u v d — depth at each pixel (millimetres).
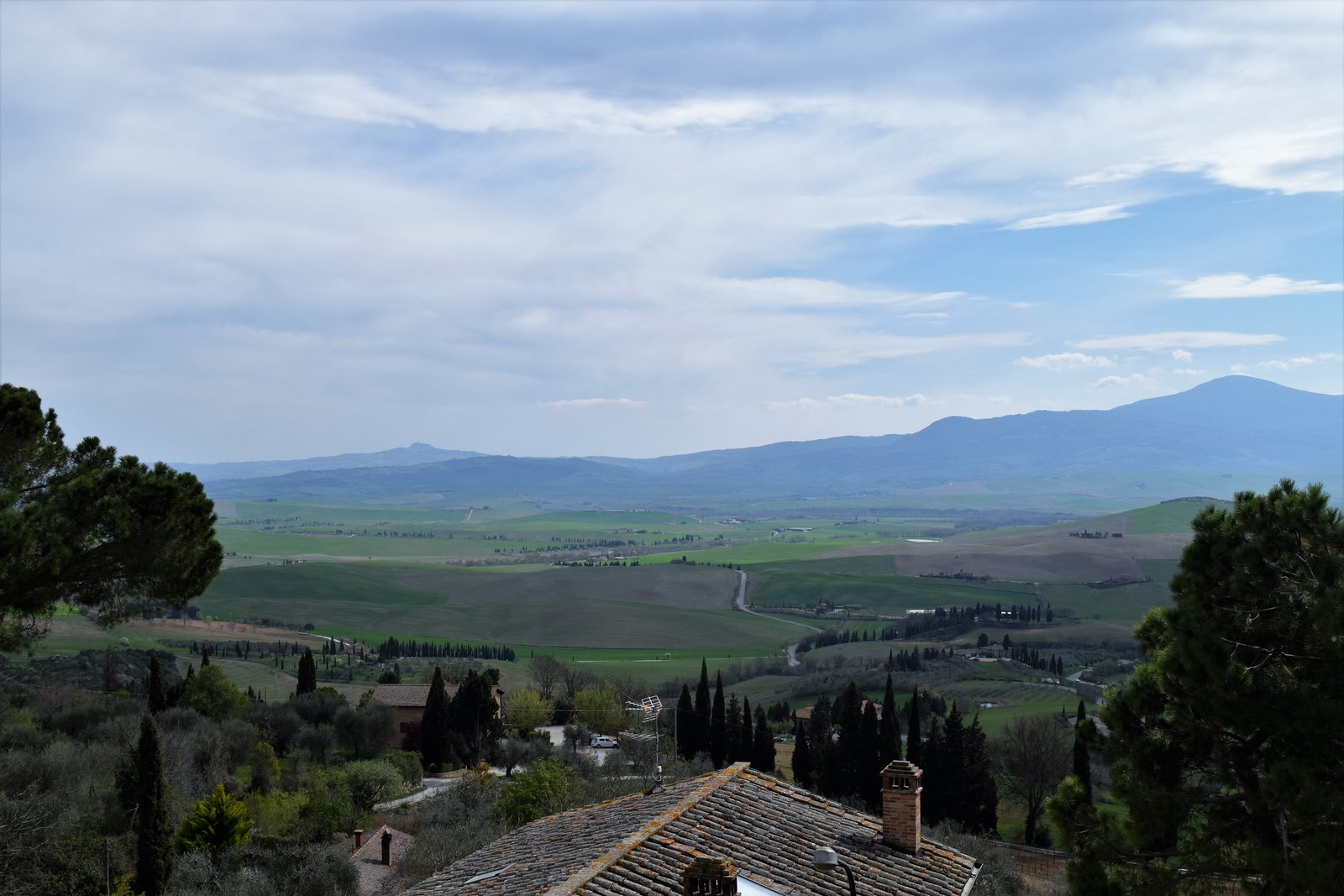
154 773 48125
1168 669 24531
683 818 24125
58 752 63688
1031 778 87750
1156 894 23703
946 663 193250
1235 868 23203
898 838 24500
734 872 17719
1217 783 24672
